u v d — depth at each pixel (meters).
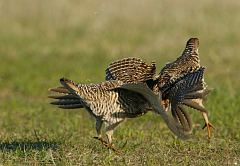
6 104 20.59
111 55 28.80
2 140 15.36
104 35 32.62
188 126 12.42
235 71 25.75
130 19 34.41
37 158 13.47
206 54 28.77
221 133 15.95
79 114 18.75
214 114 17.75
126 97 12.53
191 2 36.88
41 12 36.16
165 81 13.00
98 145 14.41
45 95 22.14
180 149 14.41
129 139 15.33
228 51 29.09
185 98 12.48
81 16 35.38
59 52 29.91
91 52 29.77
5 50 30.00
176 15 34.84
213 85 22.47
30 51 30.00
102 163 13.11
